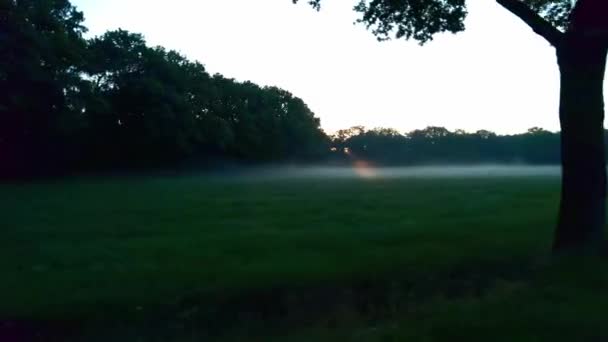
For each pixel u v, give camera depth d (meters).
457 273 11.88
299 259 14.17
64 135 67.44
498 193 36.56
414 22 14.93
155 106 74.94
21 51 53.12
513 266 12.04
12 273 13.13
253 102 99.62
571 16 12.31
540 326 7.38
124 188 47.06
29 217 24.25
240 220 22.84
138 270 13.27
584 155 12.06
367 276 11.95
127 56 75.56
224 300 10.58
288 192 40.19
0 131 64.62
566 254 11.15
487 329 7.35
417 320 8.02
